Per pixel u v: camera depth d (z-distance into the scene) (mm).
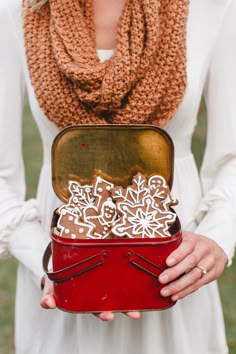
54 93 1637
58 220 1473
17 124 1819
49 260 1647
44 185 1817
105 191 1489
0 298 3582
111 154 1573
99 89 1605
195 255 1438
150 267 1393
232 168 1761
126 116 1615
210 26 1716
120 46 1593
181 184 1781
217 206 1703
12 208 1766
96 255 1371
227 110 1741
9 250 1769
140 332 1740
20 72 1786
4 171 1821
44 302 1453
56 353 1789
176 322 1725
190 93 1698
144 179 1507
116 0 1688
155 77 1608
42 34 1678
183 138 1772
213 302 1818
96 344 1729
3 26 1762
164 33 1611
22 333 1857
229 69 1729
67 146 1561
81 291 1397
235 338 3121
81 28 1651
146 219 1422
